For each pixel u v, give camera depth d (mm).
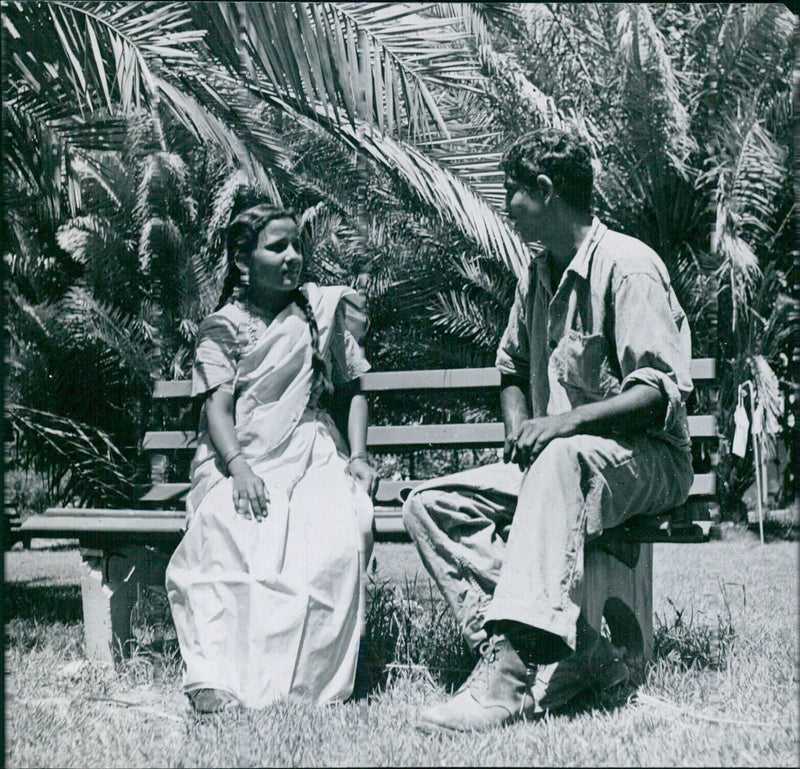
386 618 2592
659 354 2074
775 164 4633
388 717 1979
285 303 2441
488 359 6016
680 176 4168
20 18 2914
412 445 2861
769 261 5172
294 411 2326
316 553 2152
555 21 4340
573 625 1860
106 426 6223
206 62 3562
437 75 3256
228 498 2203
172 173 5695
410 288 5941
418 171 3414
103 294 6137
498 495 2105
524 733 1825
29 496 6266
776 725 1868
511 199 2248
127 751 1784
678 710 1978
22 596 3764
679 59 4520
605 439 2021
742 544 4832
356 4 3150
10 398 6082
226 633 2082
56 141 3510
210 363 2316
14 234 5562
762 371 5004
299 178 5523
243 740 1808
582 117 4254
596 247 2176
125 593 2518
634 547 2230
